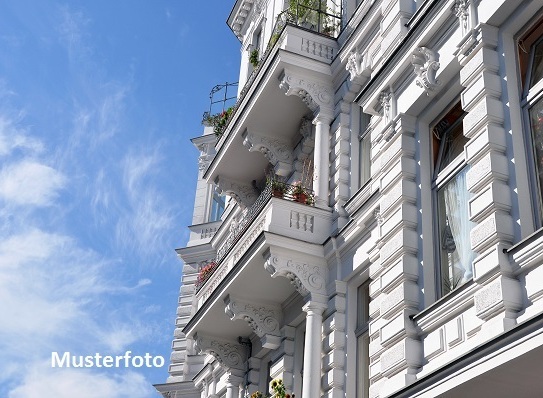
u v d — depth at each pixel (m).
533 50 9.15
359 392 12.52
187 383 24.47
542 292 7.70
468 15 9.74
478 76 9.33
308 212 14.46
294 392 14.75
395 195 10.66
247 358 17.59
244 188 20.66
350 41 15.59
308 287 13.70
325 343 13.29
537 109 8.80
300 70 16.05
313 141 17.03
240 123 18.19
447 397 8.30
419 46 10.73
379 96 11.70
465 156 9.21
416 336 9.66
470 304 8.80
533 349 7.03
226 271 16.81
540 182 8.51
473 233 8.68
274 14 22.66
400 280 10.12
